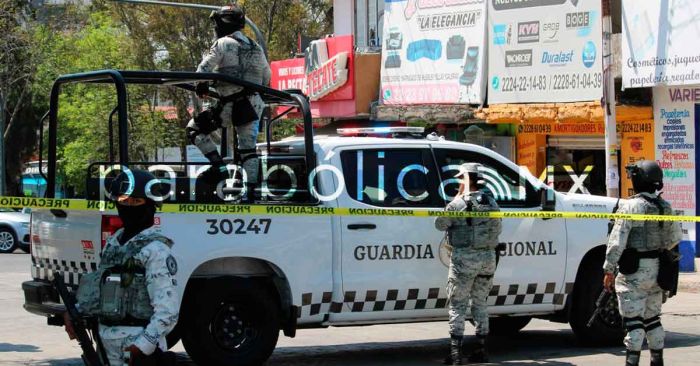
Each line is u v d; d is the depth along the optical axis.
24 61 44.44
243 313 10.34
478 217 10.85
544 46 22.95
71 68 46.19
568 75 22.42
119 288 6.40
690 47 19.98
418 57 26.47
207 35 39.41
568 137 24.02
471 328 14.51
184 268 9.91
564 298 12.09
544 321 15.23
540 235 11.87
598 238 12.23
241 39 11.23
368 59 28.02
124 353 6.46
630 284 9.91
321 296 10.69
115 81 9.91
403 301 11.15
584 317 12.30
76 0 51.31
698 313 15.87
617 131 22.53
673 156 21.53
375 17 30.86
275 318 10.45
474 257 10.90
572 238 12.07
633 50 21.19
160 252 6.41
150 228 6.61
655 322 10.10
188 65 39.62
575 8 22.20
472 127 25.89
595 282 12.31
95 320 6.63
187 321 10.10
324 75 28.67
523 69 23.47
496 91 24.20
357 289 10.86
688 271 20.78
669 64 20.42
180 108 34.88
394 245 11.05
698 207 21.25
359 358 11.96
